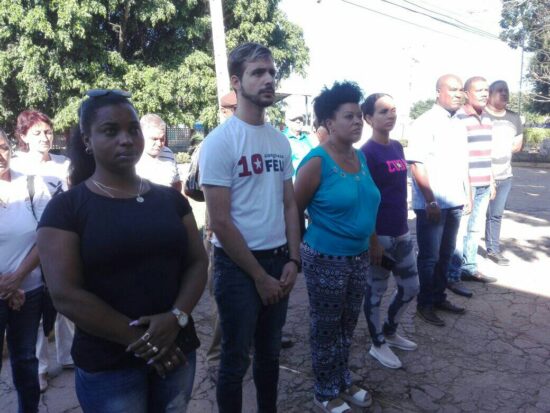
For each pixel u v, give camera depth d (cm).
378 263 302
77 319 156
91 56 1521
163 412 181
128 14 1541
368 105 316
